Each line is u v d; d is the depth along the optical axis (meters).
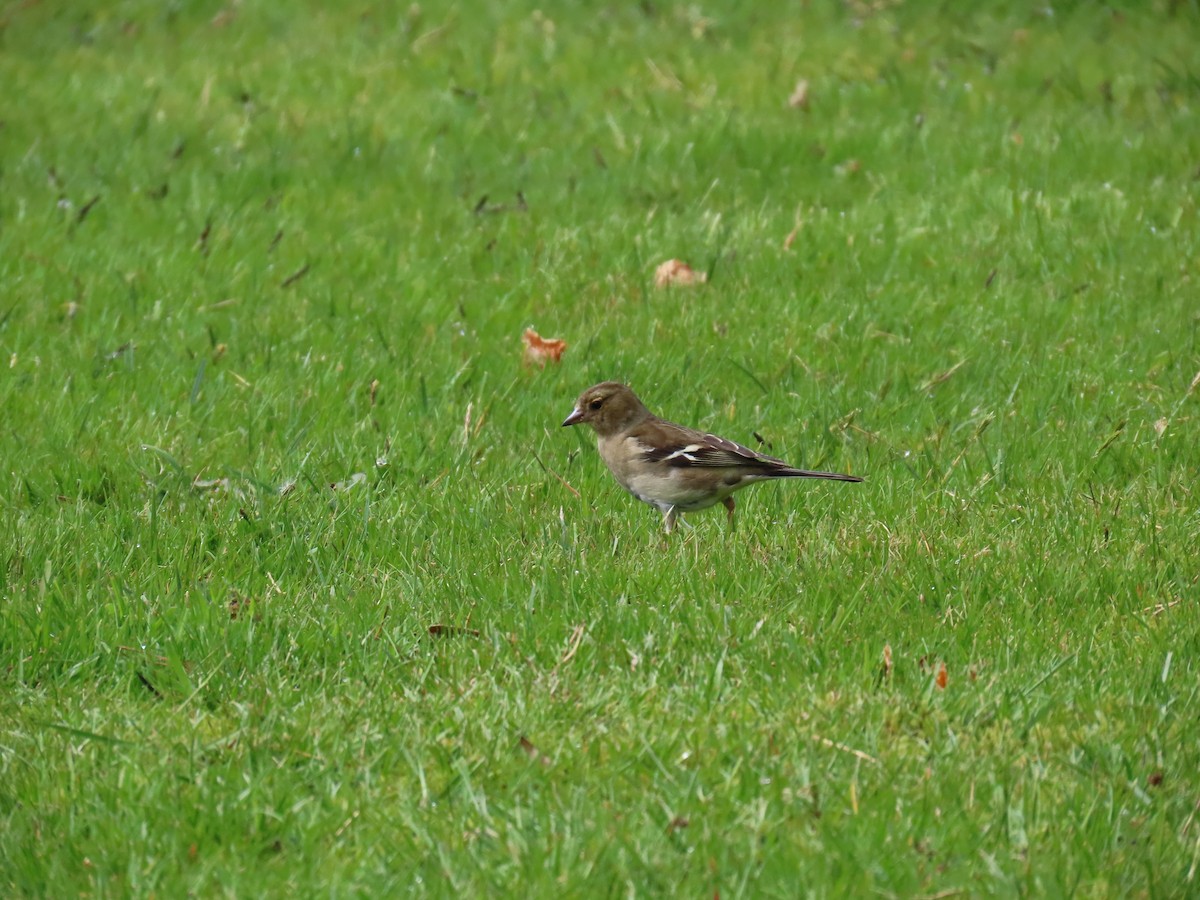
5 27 25.50
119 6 26.42
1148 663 8.68
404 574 9.92
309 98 21.69
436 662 8.91
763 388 13.44
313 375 13.65
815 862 6.93
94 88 22.20
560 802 7.45
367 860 7.09
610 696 8.45
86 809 7.56
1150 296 14.99
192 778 7.77
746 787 7.57
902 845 7.09
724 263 16.02
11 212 17.73
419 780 7.76
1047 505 11.05
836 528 10.75
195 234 17.16
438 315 15.04
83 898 6.94
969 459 11.91
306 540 10.55
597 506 11.48
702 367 13.83
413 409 13.07
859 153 19.08
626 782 7.68
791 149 19.14
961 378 13.55
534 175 18.81
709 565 10.00
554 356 13.95
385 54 23.55
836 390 13.27
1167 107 20.19
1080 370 13.55
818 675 8.64
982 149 18.84
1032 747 7.94
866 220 17.00
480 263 16.39
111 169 19.09
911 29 23.89
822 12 24.73
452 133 20.16
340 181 18.81
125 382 13.49
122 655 9.08
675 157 19.06
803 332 14.48
